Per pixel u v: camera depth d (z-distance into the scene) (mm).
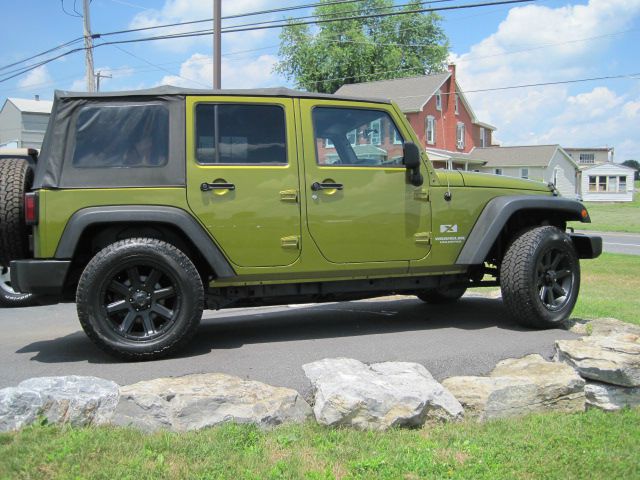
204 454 3244
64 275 4516
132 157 4719
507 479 3154
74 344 5379
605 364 4254
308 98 5125
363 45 50344
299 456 3293
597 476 3211
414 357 4609
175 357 4664
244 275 4914
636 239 24328
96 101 4766
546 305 5629
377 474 3145
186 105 4836
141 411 3545
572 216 6164
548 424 3885
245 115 4957
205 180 4777
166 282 4723
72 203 4566
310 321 6234
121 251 4488
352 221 5156
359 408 3635
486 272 6129
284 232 4969
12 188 4648
